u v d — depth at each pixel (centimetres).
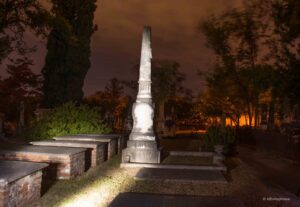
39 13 2189
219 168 1140
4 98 3419
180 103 4250
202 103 3684
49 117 1672
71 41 2375
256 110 2803
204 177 999
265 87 1967
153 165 1170
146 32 1349
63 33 2389
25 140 1605
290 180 1141
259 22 2531
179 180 962
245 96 2811
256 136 2428
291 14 1403
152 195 661
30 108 3391
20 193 653
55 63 2659
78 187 854
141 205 585
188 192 856
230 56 2675
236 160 1506
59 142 1188
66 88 2641
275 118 2836
